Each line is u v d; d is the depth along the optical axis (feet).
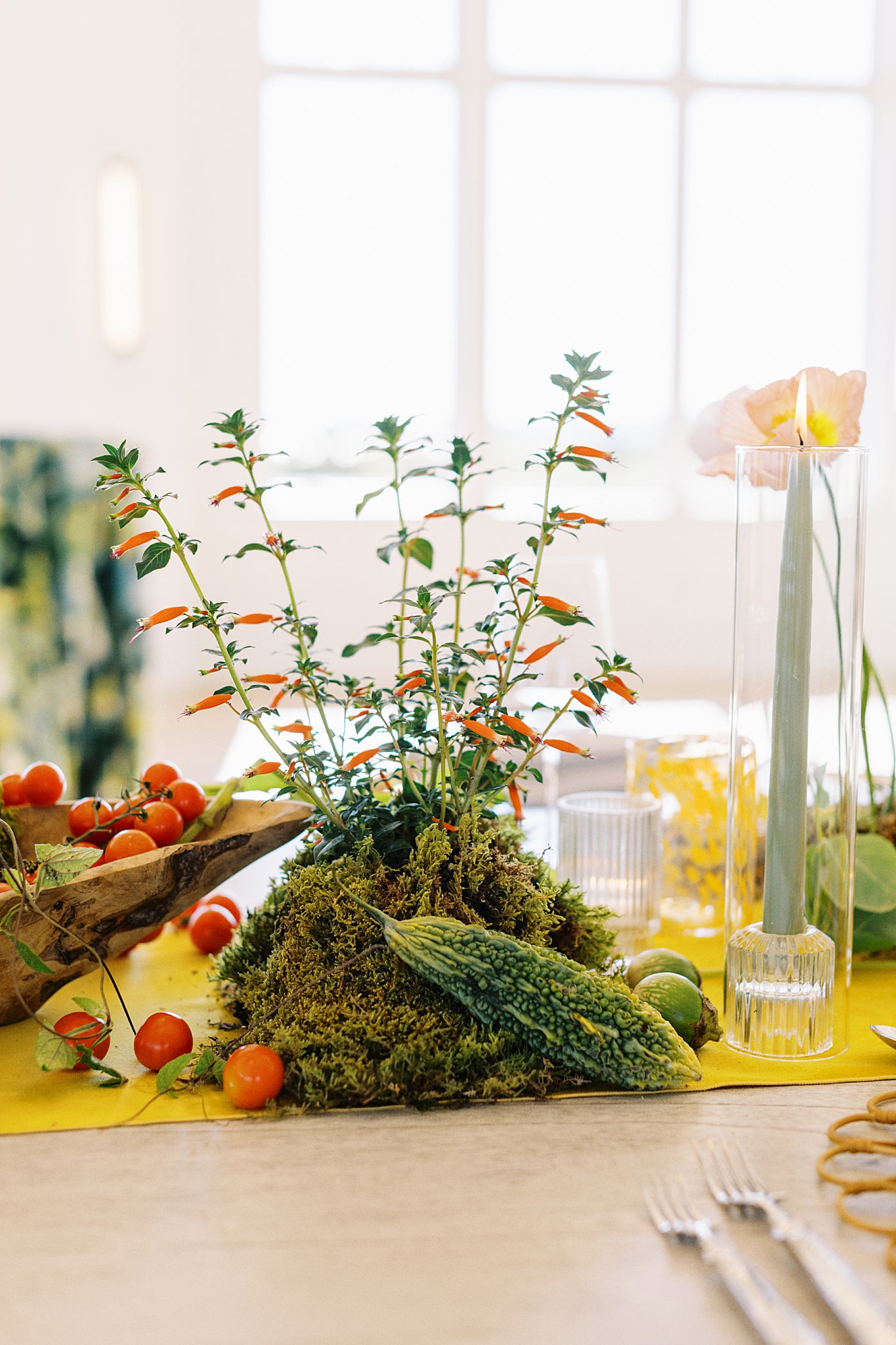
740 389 2.85
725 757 3.58
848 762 2.62
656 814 3.29
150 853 2.69
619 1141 2.21
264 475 16.30
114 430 13.23
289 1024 2.48
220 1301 1.74
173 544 2.48
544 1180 2.07
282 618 2.60
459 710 2.59
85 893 2.58
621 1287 1.77
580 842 3.27
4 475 8.50
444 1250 1.86
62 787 3.17
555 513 2.54
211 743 11.76
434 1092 2.35
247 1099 2.33
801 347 17.15
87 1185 2.07
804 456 2.56
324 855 2.68
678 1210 1.95
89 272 12.50
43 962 2.52
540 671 3.41
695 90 16.47
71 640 9.48
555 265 16.61
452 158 16.29
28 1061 2.59
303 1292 1.76
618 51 16.46
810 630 2.56
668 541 16.79
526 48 16.33
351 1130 2.27
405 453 2.56
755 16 16.58
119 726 10.32
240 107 15.70
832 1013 2.62
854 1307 1.60
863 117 16.90
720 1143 2.20
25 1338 1.66
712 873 3.56
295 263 16.21
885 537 17.28
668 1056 2.38
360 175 16.21
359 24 15.96
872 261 17.15
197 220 15.74
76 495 9.53
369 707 2.65
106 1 12.82
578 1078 2.43
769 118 16.71
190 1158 2.16
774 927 2.61
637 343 16.84
